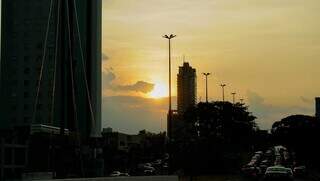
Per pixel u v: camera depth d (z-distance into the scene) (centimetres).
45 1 11875
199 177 6756
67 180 2603
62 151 6662
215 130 10125
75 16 11681
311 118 12725
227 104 10438
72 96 8812
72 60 8650
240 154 10306
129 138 14812
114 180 3002
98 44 12381
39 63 11644
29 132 8650
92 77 12062
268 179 4369
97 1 12400
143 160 11531
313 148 11862
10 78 11750
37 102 11362
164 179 3672
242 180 6141
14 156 7750
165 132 13275
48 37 11594
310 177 7350
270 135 13700
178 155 7294
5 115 11625
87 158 8412
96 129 11844
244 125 10394
